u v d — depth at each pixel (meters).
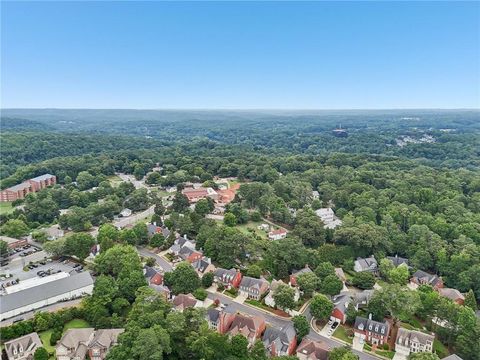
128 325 95.69
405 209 193.38
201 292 124.62
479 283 140.12
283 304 121.06
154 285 125.62
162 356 89.62
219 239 155.25
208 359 88.69
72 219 188.50
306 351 101.12
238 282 139.38
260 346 96.88
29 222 199.88
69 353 96.06
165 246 166.25
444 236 175.88
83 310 113.00
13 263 153.12
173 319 94.81
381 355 106.12
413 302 116.50
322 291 133.88
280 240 158.62
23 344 97.69
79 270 145.12
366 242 163.38
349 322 119.62
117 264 134.25
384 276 154.50
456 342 106.88
